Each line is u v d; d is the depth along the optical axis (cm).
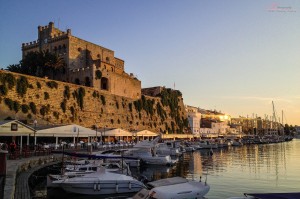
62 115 7206
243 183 3656
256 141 16088
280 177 4175
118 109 9275
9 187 2103
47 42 9956
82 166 3431
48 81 7088
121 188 2888
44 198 2748
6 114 5941
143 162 5478
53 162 4294
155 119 11288
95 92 8456
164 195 2117
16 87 6319
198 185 2336
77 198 2762
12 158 3919
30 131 5075
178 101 13412
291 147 12419
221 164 5775
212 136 16200
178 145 8425
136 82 10869
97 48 10638
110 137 8288
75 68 9550
